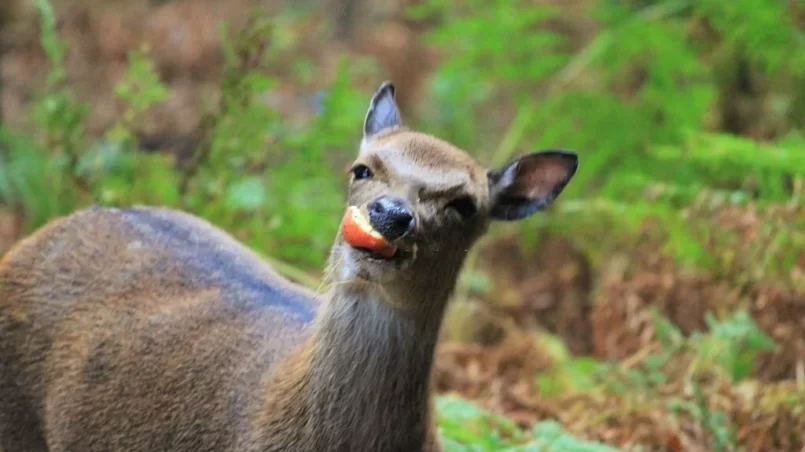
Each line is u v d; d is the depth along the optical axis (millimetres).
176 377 8328
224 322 8461
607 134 14945
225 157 12422
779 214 11469
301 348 8031
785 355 11109
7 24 18078
